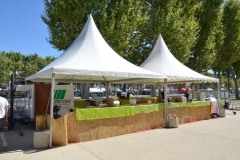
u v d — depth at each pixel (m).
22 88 9.67
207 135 7.05
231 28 23.31
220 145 5.79
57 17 12.10
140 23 13.86
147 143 6.09
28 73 45.84
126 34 12.70
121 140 6.49
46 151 5.39
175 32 15.70
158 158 4.75
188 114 9.77
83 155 5.04
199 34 20.22
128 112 7.48
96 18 12.41
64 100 8.84
